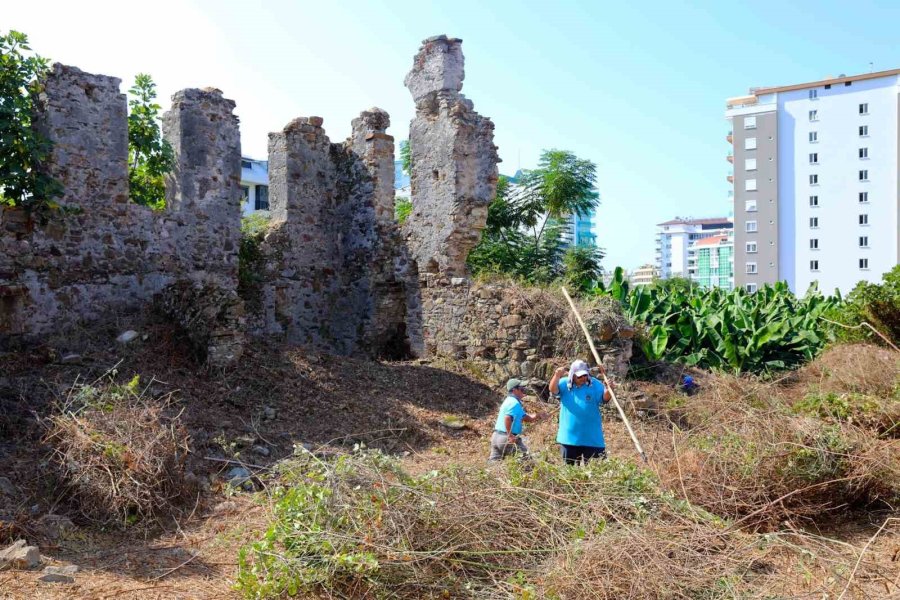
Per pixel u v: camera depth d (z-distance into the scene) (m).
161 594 4.66
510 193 26.62
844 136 53.19
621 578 4.28
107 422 6.82
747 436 6.69
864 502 6.62
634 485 5.57
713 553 4.84
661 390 12.41
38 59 10.24
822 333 17.48
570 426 7.11
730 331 16.64
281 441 8.52
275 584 4.33
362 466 5.21
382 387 11.16
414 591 4.45
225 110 12.87
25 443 6.99
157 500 6.25
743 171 56.69
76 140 10.70
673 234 131.62
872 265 52.62
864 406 8.07
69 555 5.37
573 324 11.90
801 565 4.68
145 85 12.07
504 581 4.46
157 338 10.09
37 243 10.23
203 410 8.81
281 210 15.23
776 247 55.47
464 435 9.94
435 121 14.69
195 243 12.37
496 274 13.96
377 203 15.56
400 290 15.33
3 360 8.80
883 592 4.58
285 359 10.96
